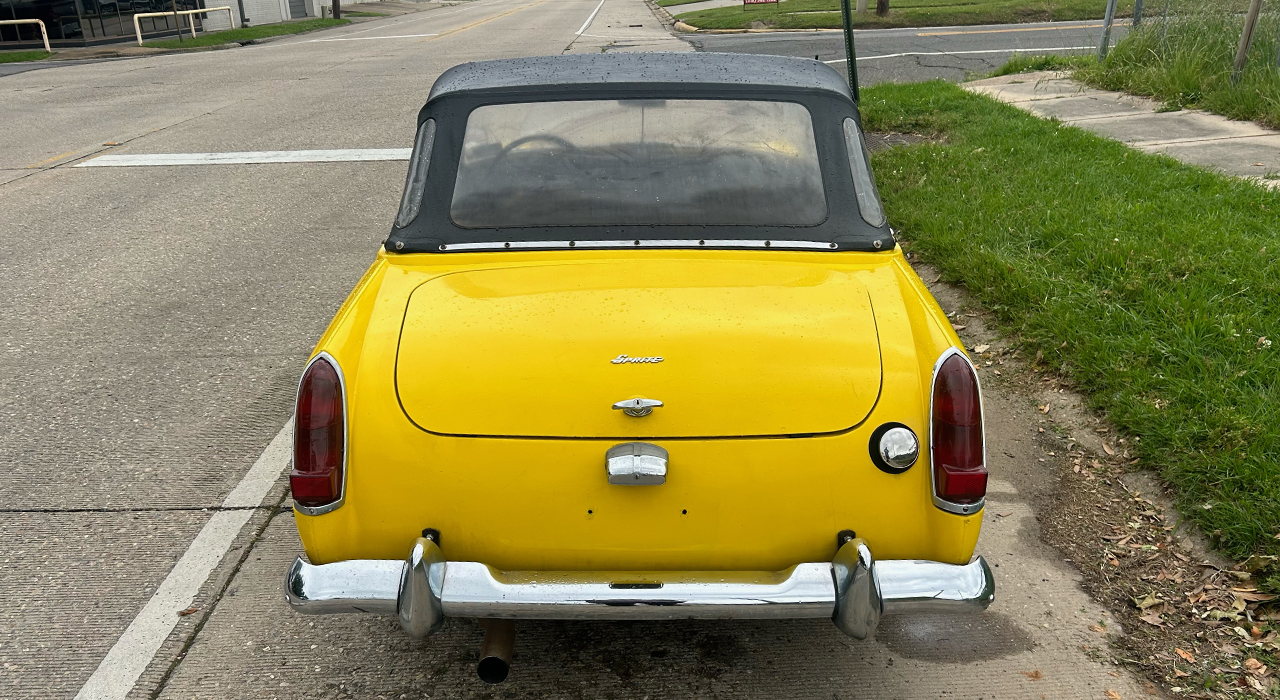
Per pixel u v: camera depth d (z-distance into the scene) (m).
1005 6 25.56
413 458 2.47
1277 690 2.84
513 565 2.53
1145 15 13.07
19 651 3.13
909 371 2.51
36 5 28.30
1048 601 3.29
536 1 59.94
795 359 2.49
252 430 4.64
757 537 2.51
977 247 6.07
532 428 2.45
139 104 15.51
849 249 2.92
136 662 3.08
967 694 2.89
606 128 3.05
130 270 7.09
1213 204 6.50
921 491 2.51
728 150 3.04
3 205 9.14
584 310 2.59
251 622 3.27
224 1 36.50
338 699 2.91
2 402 4.96
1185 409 4.06
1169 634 3.11
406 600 2.38
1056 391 4.64
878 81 14.52
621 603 2.41
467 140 3.06
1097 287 5.28
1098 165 7.80
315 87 16.91
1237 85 10.33
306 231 8.00
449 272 2.83
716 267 2.82
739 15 28.62
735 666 3.03
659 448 2.44
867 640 3.14
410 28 34.84
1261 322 4.61
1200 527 3.53
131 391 5.08
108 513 3.95
